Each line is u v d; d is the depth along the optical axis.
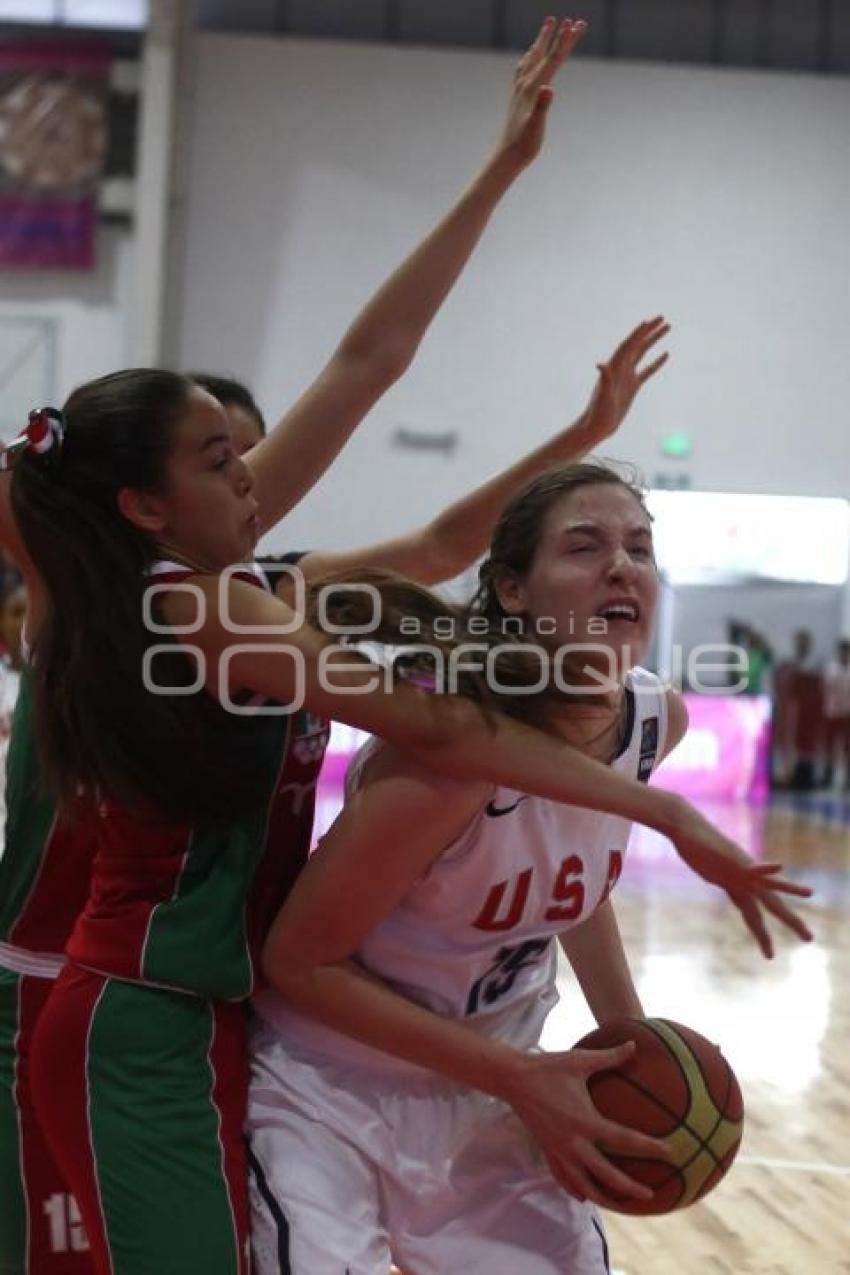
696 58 19.44
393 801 2.30
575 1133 2.33
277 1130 2.50
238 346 18.92
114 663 2.37
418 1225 2.59
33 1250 2.81
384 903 2.35
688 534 19.28
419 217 18.97
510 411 19.11
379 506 19.08
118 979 2.46
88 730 2.38
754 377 19.25
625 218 19.11
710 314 19.19
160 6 18.14
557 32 2.98
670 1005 7.23
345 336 3.03
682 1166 2.42
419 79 18.92
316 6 19.25
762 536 19.33
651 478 19.23
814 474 19.34
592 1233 2.66
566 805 2.33
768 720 16.98
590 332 19.14
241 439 3.23
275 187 18.91
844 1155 5.11
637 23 19.36
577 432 3.19
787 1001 7.39
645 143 19.11
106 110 18.70
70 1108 2.43
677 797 2.20
